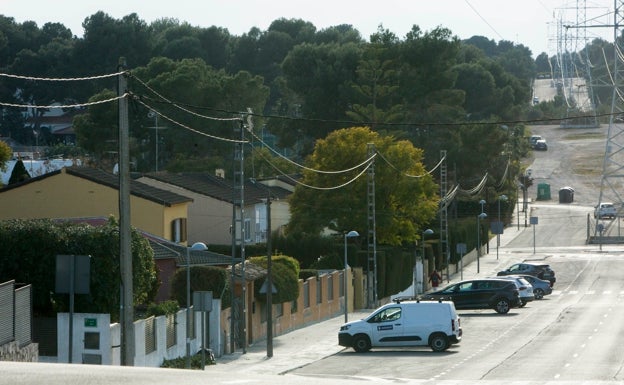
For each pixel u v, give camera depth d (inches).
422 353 3166.8
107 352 2422.5
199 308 2605.8
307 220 5477.4
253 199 5787.4
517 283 4722.0
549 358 2915.8
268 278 3152.1
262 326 3644.2
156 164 7785.4
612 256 7322.8
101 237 2696.9
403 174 5492.1
